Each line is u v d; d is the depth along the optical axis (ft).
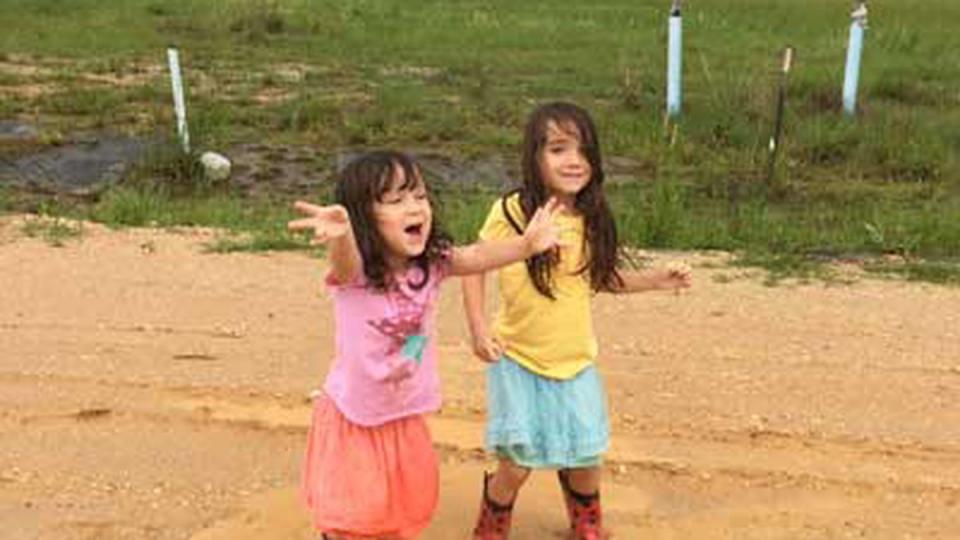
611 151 40.65
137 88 48.70
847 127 42.19
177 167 37.99
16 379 19.51
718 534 16.16
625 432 18.20
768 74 50.29
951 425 18.52
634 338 21.25
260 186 37.47
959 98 48.70
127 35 60.90
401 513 14.33
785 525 16.34
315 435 14.47
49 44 58.08
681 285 15.35
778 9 71.92
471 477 17.15
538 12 70.38
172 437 18.10
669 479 17.21
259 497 16.78
